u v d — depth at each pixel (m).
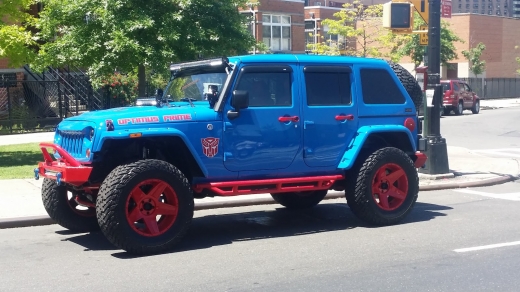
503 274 6.38
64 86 25.00
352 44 35.81
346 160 8.36
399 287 5.96
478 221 9.04
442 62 42.28
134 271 6.59
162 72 15.11
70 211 8.37
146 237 7.16
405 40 34.91
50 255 7.39
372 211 8.53
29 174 13.05
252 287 5.99
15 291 6.00
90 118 7.27
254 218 9.63
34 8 22.69
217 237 8.25
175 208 7.31
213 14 15.84
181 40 15.15
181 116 7.36
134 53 14.85
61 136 7.91
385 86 8.88
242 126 7.71
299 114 8.08
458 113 34.41
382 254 7.20
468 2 147.88
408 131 8.91
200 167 7.46
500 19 53.84
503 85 54.41
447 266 6.68
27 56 14.78
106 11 14.94
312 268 6.65
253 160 7.83
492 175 13.41
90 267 6.80
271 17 37.72
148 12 15.17
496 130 25.23
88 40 15.45
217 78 7.96
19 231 8.80
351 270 6.55
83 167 7.09
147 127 7.16
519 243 7.68
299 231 8.59
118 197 6.90
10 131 22.47
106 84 24.58
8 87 22.45
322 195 10.11
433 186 12.08
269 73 7.96
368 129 8.48
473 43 50.72
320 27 41.78
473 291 5.84
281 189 8.09
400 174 8.73
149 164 7.11
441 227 8.63
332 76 8.41
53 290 6.00
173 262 6.93
